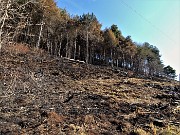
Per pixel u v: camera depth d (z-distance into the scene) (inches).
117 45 2925.7
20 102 657.0
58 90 884.6
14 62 1064.8
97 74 1354.6
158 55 3907.5
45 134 493.0
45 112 601.9
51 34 1733.5
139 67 3196.4
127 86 1181.1
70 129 528.7
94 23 2465.6
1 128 490.6
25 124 526.3
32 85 822.5
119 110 745.0
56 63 1375.5
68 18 2300.7
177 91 1258.6
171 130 595.5
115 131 570.3
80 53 2544.3
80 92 906.1
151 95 1055.0
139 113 729.0
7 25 265.1
